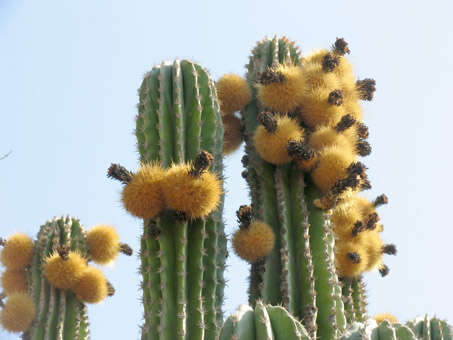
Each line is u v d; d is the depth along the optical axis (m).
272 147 12.80
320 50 14.77
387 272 14.25
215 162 12.47
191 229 11.71
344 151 12.84
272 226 12.79
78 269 14.83
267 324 8.25
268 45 14.91
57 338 14.37
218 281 11.53
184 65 13.23
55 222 15.99
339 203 12.77
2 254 15.53
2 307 14.66
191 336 10.91
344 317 11.75
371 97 14.70
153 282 11.24
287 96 13.29
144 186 11.52
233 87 14.02
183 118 12.67
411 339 8.61
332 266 12.21
